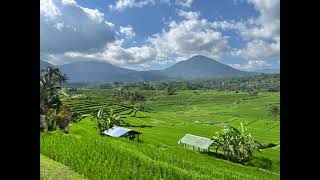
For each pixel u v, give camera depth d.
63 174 19.56
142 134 74.00
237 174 38.34
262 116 135.88
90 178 21.34
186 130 88.50
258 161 53.62
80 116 86.31
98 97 159.88
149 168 28.83
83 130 58.03
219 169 39.78
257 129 102.19
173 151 50.22
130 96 184.88
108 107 128.50
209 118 135.50
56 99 51.69
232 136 55.50
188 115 148.00
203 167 38.53
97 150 31.64
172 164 36.97
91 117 79.31
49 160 23.03
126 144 46.19
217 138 57.19
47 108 49.38
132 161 30.31
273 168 51.50
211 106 183.38
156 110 171.12
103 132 62.19
